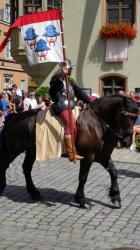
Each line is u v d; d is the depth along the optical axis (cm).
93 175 1080
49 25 807
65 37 2111
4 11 4766
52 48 807
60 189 942
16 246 609
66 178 1053
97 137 773
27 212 774
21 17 818
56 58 807
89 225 704
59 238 643
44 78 2120
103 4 2059
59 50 805
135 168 1209
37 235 657
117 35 2031
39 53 813
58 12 807
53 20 807
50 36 807
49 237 648
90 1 2070
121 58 2047
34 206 812
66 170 1153
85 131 771
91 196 883
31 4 2102
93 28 2078
